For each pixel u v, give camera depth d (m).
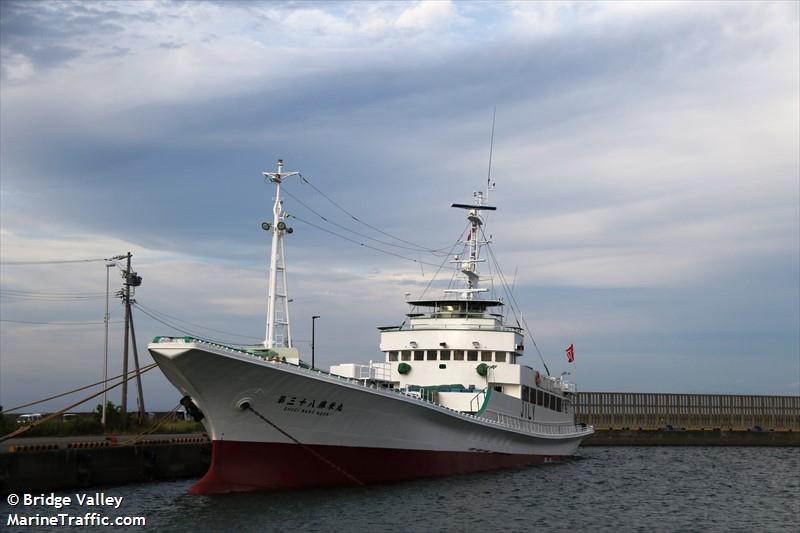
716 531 34.22
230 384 33.84
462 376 49.88
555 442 60.28
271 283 37.94
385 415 39.00
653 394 122.38
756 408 126.44
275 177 38.66
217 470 35.59
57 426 56.62
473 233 56.22
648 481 52.00
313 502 34.78
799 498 45.88
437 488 40.19
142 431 61.31
